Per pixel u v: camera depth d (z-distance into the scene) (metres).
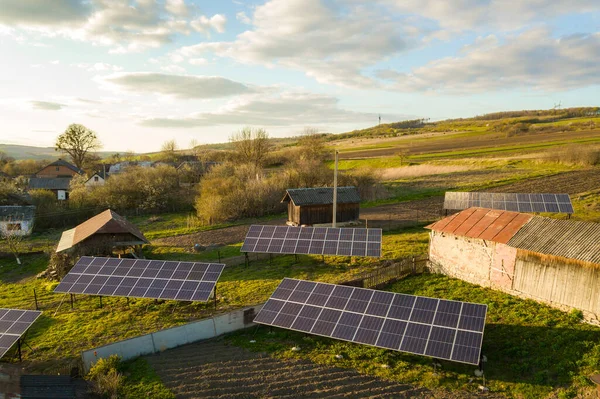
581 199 46.12
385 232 42.06
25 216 55.59
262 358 19.66
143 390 17.28
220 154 102.62
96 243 36.50
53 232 57.66
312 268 32.06
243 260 35.47
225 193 59.56
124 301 27.58
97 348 19.38
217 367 18.98
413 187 64.88
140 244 37.53
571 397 15.20
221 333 22.41
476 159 80.62
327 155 104.94
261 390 17.11
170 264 27.67
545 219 24.23
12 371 17.06
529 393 15.79
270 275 31.25
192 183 79.12
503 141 107.75
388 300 20.67
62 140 113.88
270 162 101.62
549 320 20.23
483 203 39.84
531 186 55.50
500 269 24.53
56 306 27.59
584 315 20.02
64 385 17.11
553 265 21.55
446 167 76.69
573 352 17.56
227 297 27.34
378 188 63.09
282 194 60.72
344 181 62.06
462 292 25.02
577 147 68.19
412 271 29.34
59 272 34.75
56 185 88.06
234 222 54.72
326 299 21.86
